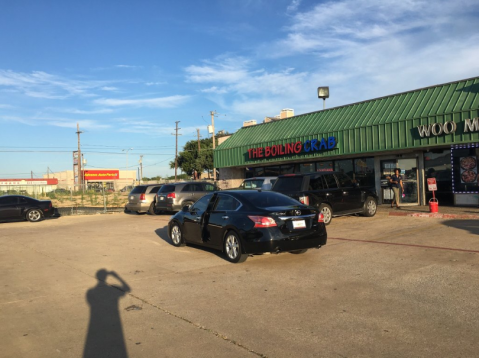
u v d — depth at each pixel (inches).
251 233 309.3
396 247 358.3
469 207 606.5
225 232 336.5
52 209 795.4
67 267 345.1
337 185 534.9
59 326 206.8
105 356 170.2
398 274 272.5
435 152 692.1
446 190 679.1
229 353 167.5
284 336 181.8
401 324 189.6
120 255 389.1
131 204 837.2
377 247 362.6
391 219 543.2
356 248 362.9
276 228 306.0
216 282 275.7
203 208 379.6
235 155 938.7
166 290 262.8
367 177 773.9
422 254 326.6
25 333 199.0
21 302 249.9
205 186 763.4
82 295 260.5
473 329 181.0
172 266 331.3
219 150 978.1
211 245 357.7
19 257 399.9
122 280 293.7
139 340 185.0
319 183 514.3
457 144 607.5
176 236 418.0
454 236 394.3
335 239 412.2
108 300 247.8
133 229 586.6
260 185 660.1
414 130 631.8
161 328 198.1
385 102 711.1
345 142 722.2
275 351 167.3
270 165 938.7
